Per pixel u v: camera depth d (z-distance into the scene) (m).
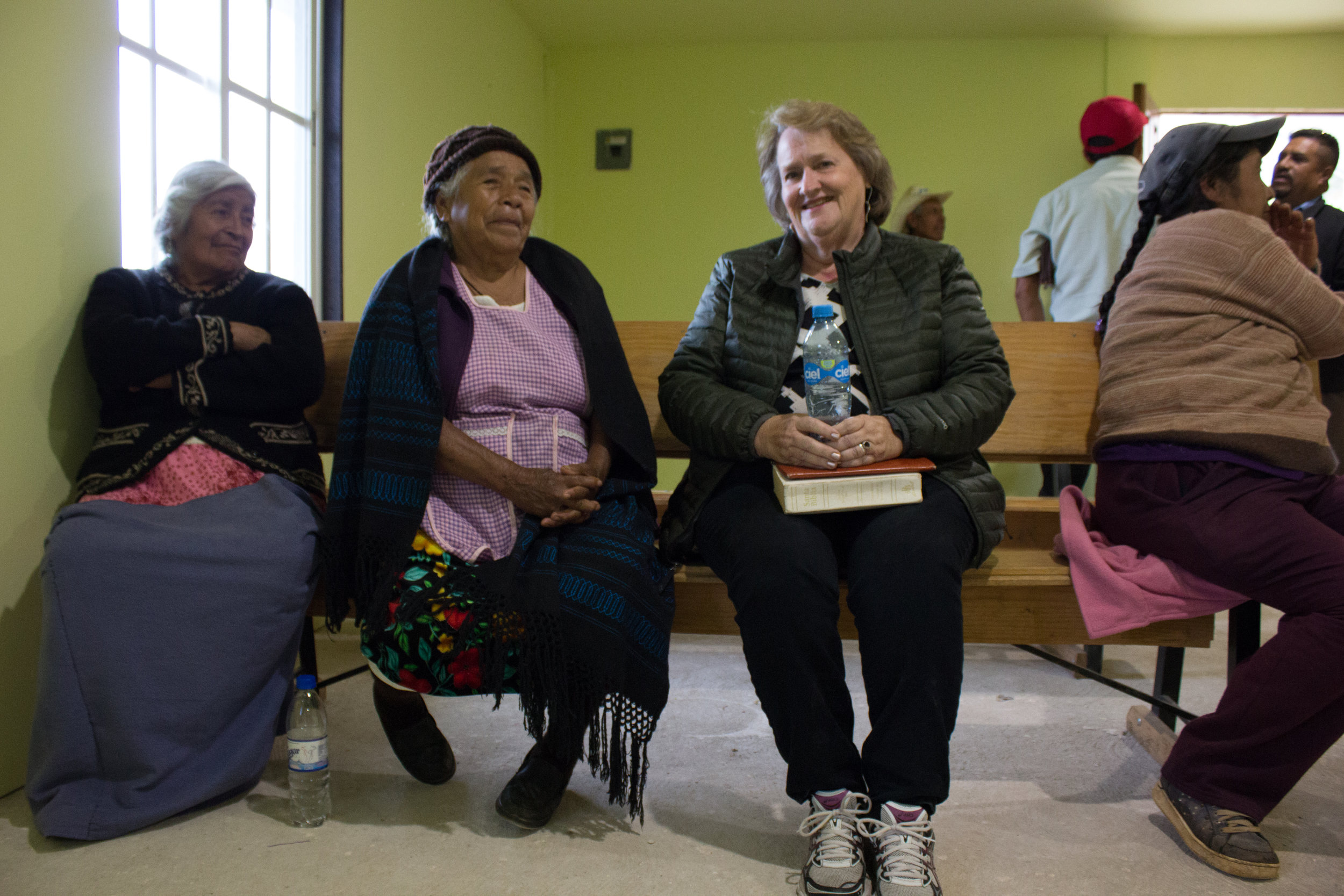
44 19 1.71
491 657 1.46
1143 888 1.37
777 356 1.72
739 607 1.43
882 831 1.32
